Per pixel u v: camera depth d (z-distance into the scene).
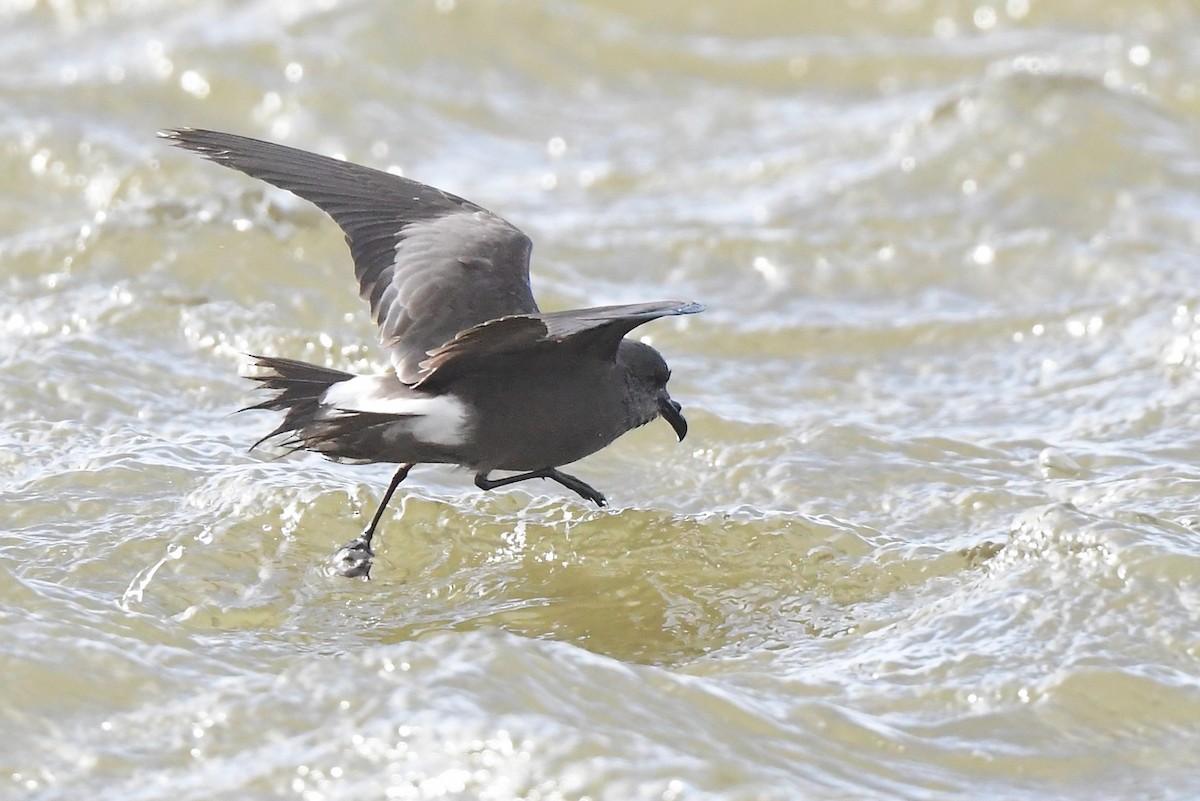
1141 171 19.75
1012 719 9.44
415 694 8.90
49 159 20.00
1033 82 21.47
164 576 10.99
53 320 15.41
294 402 10.52
